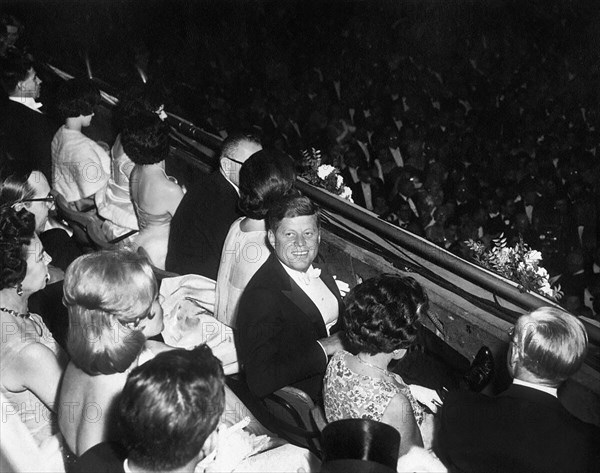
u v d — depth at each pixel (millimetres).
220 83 18766
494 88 16984
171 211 4727
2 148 5391
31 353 2953
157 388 2117
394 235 4324
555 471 2670
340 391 3102
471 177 13727
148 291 2635
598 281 11242
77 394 2707
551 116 15195
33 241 3207
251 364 3422
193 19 19078
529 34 17578
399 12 18656
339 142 15969
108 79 7758
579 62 16516
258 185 3775
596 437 2705
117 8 18172
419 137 15039
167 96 17609
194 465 2271
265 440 2984
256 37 19562
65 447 2941
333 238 4895
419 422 3273
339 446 2508
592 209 12195
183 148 6375
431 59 18203
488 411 2797
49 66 7582
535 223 12555
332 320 3781
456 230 12766
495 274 4273
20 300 3164
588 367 3527
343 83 17797
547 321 2744
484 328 4035
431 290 4324
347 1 19219
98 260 2619
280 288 3555
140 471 2250
